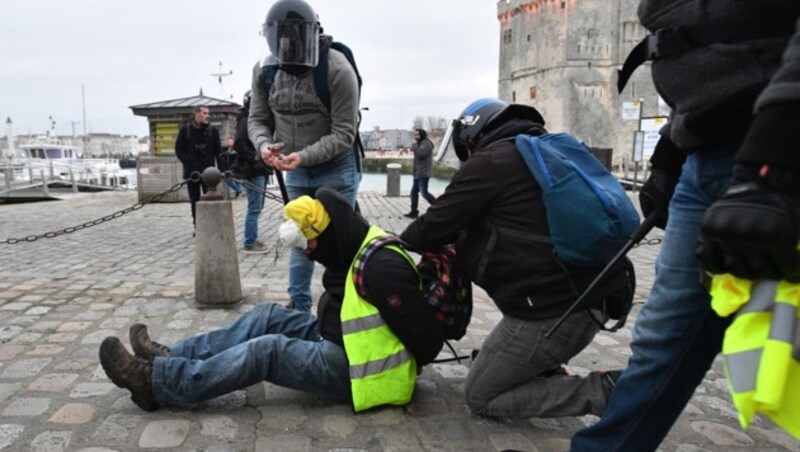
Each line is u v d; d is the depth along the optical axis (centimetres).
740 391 135
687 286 187
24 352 403
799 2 149
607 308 281
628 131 6281
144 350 336
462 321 321
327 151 406
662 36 178
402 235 310
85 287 593
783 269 134
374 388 305
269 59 422
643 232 222
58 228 1134
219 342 338
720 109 163
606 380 287
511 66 7412
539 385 293
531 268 276
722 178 172
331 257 312
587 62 6412
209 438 287
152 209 1516
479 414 307
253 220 861
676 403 198
